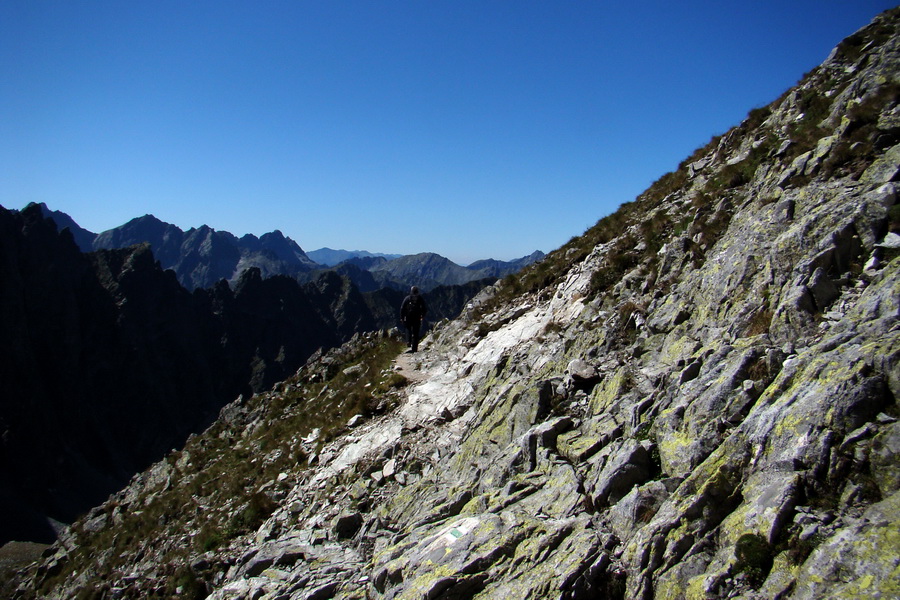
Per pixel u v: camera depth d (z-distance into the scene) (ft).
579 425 37.99
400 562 31.14
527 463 36.86
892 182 33.86
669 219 65.67
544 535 28.14
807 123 55.67
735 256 39.99
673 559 23.04
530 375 52.26
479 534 29.99
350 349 116.98
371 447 58.44
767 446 24.23
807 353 27.07
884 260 30.27
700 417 29.35
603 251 73.61
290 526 50.70
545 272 85.35
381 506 45.03
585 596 24.13
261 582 39.60
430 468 48.83
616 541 26.20
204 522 63.46
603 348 47.24
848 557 18.35
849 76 58.75
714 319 37.96
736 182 58.70
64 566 88.17
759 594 19.61
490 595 26.12
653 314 45.50
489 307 90.84
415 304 90.84
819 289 31.01
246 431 102.06
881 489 20.13
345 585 34.42
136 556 69.10
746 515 22.22
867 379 22.79
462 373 69.21
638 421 33.71
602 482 29.99
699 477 25.49
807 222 34.81
